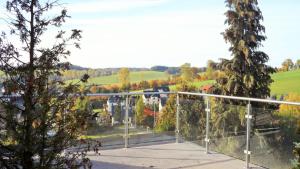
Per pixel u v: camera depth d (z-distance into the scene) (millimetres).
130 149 7168
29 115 3166
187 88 12945
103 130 6836
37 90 3225
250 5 17922
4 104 3189
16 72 3213
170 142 7770
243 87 17297
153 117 7570
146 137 7527
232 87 17172
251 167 6066
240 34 17750
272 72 17922
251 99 6137
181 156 6734
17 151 3164
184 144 7637
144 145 7496
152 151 7059
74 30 3355
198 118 7348
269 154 5867
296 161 4633
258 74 17578
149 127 7539
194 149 7234
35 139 3195
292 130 5492
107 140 6988
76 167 3348
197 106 7379
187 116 7629
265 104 6984
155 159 6512
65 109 3287
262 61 17812
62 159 3309
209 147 7074
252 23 17828
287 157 5551
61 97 3275
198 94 7320
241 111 6371
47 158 3229
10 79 3207
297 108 5457
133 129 7344
